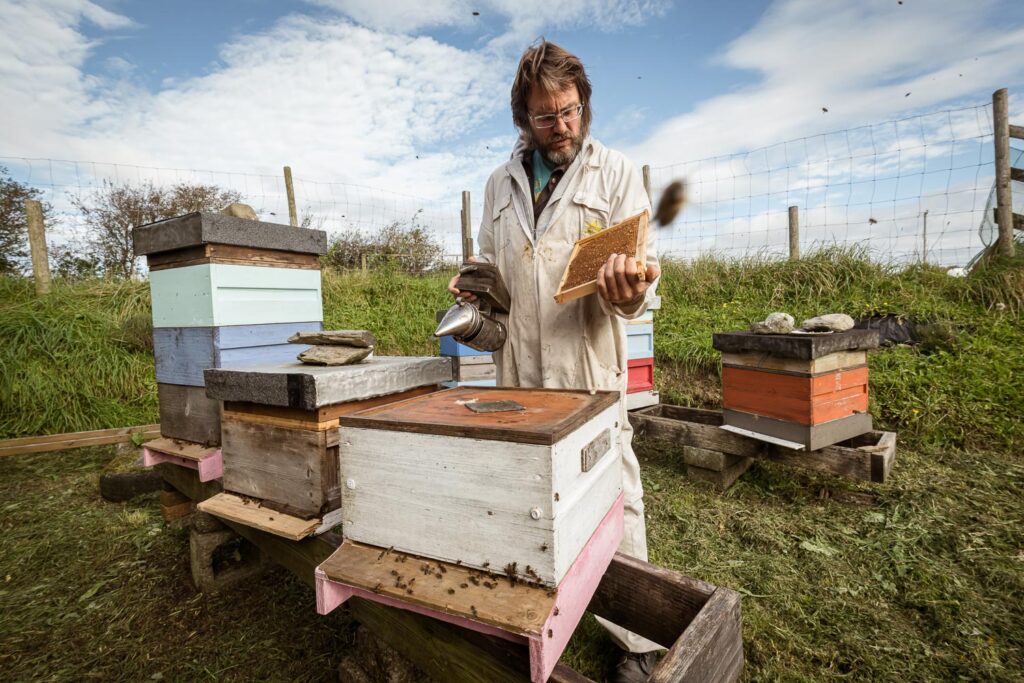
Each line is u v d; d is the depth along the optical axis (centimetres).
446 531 103
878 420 409
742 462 357
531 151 180
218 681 184
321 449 154
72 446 449
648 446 436
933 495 302
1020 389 403
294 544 177
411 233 1201
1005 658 185
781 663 186
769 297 653
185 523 300
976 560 241
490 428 95
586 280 131
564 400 126
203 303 225
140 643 206
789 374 298
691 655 95
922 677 177
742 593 228
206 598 234
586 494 109
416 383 185
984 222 611
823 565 247
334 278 827
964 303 548
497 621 87
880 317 543
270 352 248
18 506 338
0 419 480
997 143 569
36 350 530
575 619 99
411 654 132
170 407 245
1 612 228
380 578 103
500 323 172
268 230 242
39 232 662
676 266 754
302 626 213
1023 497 295
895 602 221
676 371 551
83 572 259
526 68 154
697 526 293
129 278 724
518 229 173
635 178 166
